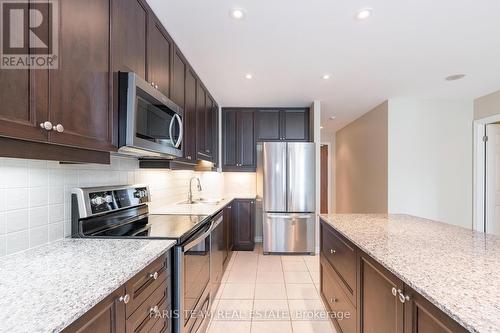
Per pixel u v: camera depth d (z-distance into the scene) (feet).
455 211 12.96
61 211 4.76
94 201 5.23
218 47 7.54
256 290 8.97
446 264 3.61
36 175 4.26
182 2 5.54
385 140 13.15
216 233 8.45
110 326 2.95
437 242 4.75
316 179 12.81
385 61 8.54
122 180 6.73
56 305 2.45
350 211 18.53
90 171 5.55
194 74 9.08
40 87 3.00
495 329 2.15
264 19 6.19
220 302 8.16
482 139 12.77
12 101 2.70
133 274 3.31
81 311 2.39
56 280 3.00
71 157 3.72
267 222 12.80
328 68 9.05
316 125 13.00
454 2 5.56
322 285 8.02
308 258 12.28
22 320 2.20
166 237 4.98
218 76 9.77
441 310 2.60
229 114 14.26
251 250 13.52
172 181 10.05
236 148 14.24
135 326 3.51
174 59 7.16
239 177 15.49
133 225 6.12
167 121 6.06
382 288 4.07
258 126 14.23
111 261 3.65
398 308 3.57
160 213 7.83
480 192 12.75
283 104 13.76
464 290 2.84
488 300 2.62
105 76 4.16
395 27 6.53
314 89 11.30
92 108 3.86
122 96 4.52
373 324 4.40
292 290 8.97
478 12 5.90
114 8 4.39
